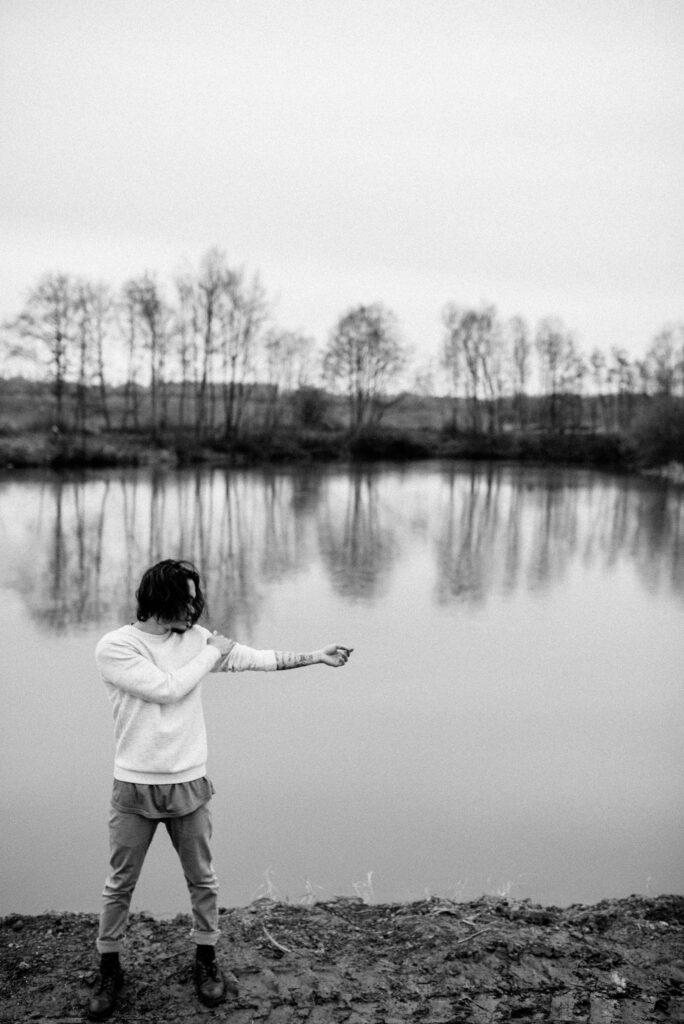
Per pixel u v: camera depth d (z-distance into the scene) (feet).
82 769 26.73
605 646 44.14
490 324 211.82
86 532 80.94
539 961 12.28
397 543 78.48
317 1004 11.12
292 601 53.93
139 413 200.03
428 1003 11.19
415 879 19.44
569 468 174.91
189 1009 10.95
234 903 17.95
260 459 173.68
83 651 41.42
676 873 20.02
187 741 10.69
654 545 79.61
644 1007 11.26
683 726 31.73
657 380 183.11
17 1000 11.14
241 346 183.52
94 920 13.37
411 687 36.24
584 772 26.96
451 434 210.38
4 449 141.59
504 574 64.54
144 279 173.99
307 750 28.50
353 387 206.39
